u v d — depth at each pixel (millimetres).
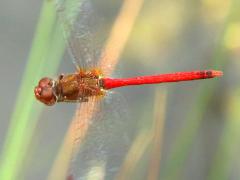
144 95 307
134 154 237
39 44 229
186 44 303
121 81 243
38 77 228
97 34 240
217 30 298
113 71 243
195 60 304
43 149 297
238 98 256
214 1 296
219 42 244
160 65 300
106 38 241
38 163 293
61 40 233
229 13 243
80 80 241
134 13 243
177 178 238
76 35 238
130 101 304
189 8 297
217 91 296
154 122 240
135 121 282
